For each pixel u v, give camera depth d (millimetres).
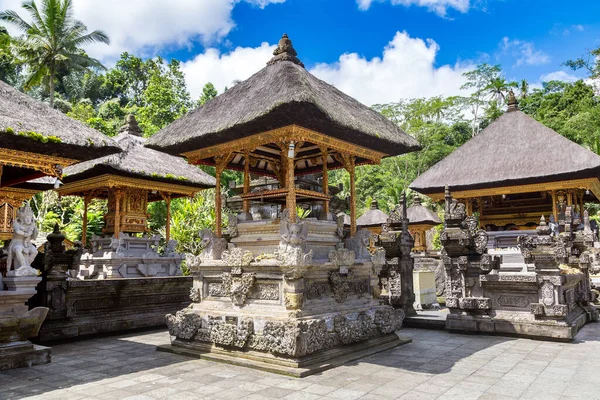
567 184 16281
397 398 5578
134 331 11602
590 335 10008
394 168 56031
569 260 12250
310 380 6438
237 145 8773
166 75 45312
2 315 7469
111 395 5848
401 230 12672
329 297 8250
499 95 58094
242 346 7578
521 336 9758
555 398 5547
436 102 60812
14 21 32500
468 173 18141
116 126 40906
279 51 9523
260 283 7988
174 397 5730
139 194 15195
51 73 33500
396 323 9164
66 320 10273
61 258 10312
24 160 8312
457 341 9500
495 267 11188
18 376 6918
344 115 8180
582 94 45812
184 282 13000
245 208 9109
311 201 9992
